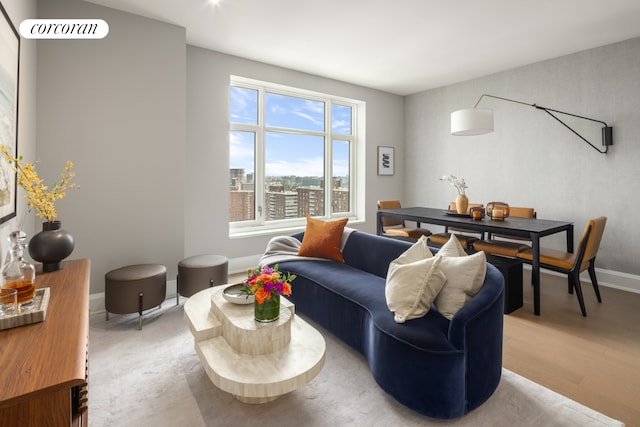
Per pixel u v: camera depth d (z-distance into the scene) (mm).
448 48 3854
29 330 1143
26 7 2318
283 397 1783
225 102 4008
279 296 1777
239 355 1643
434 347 1579
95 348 2285
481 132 3943
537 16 3105
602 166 3814
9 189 1785
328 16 3109
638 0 2844
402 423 1601
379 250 2865
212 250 3996
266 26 3311
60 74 2711
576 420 1616
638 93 3547
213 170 3951
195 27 3324
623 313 2941
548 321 2781
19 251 1393
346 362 2137
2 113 1679
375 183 5668
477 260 1800
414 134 5848
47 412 857
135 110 3057
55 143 2711
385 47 3824
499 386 1882
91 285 2914
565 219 4117
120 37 2969
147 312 2904
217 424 1588
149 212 3168
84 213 2859
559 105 4117
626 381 1949
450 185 5355
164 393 1813
